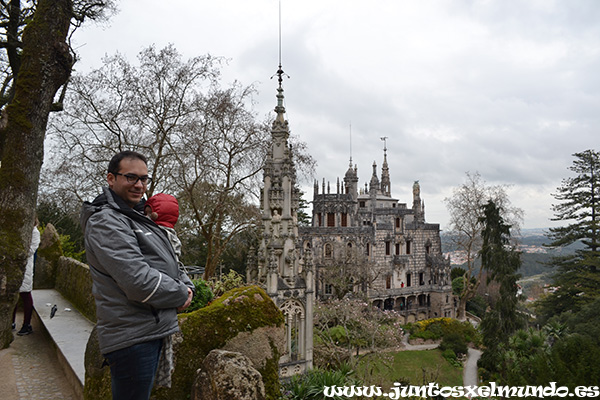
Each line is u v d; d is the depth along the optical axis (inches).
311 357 848.3
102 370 265.4
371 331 1530.5
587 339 685.3
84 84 1096.2
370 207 3358.8
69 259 749.3
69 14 516.4
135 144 1194.0
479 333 2452.0
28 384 358.0
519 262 1907.0
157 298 158.7
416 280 3324.3
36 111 482.3
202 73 1175.0
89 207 171.6
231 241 1683.1
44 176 1186.6
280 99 941.8
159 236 184.9
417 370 1905.8
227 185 1291.8
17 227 462.9
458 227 2864.2
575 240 2746.1
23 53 488.4
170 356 194.9
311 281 866.8
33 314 617.9
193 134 1178.0
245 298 295.6
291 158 930.1
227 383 225.3
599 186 2684.5
